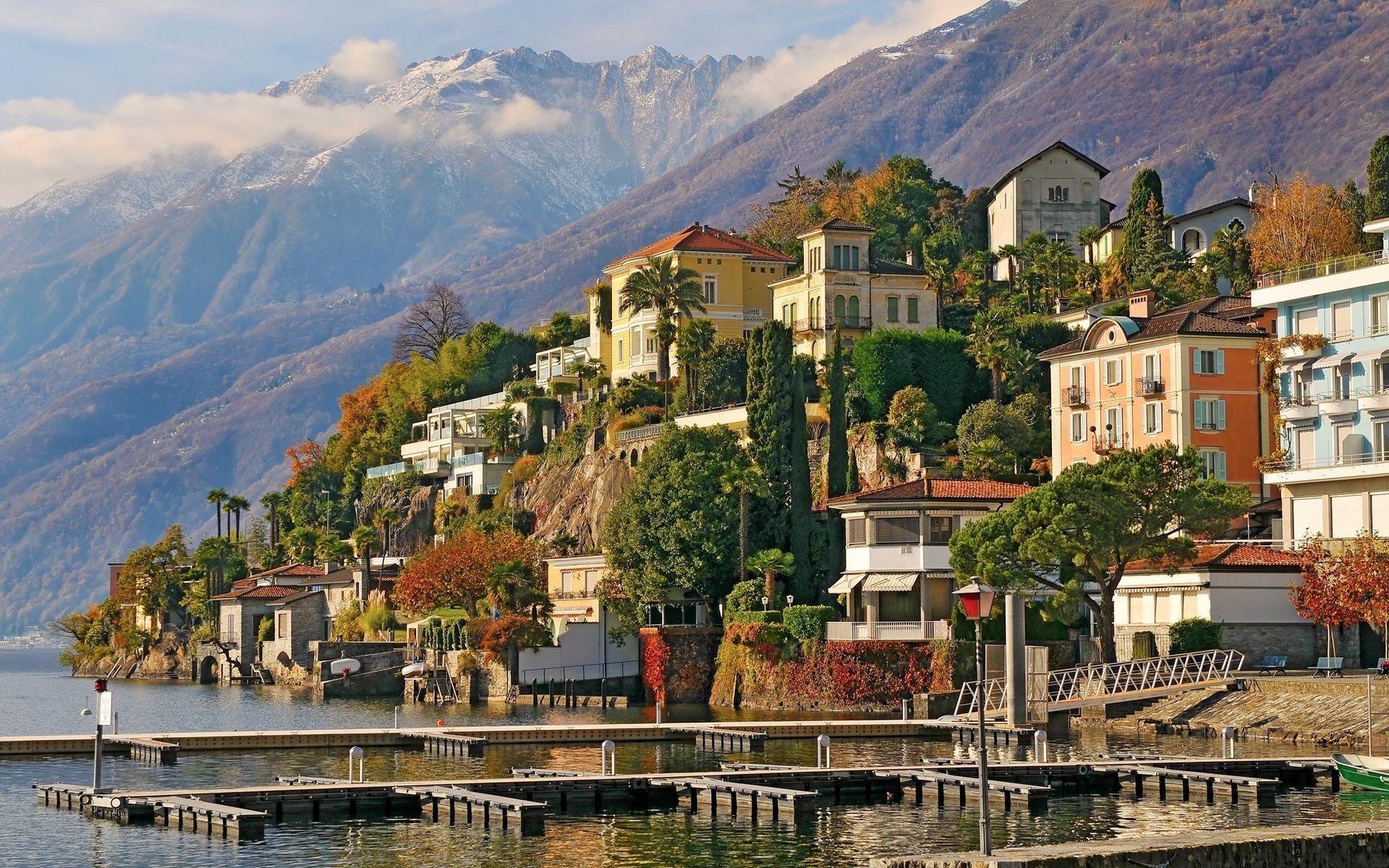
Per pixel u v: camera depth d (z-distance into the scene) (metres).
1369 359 150.00
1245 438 172.62
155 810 97.31
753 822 96.50
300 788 99.44
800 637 167.00
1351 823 72.75
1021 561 145.38
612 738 135.88
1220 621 147.75
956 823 95.56
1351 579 135.00
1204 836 67.94
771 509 187.75
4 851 88.00
